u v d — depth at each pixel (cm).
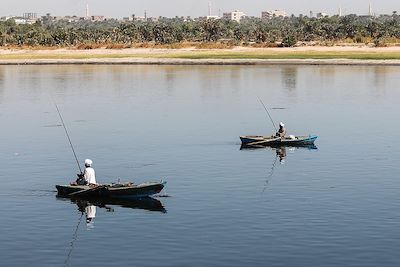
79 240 3719
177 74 15038
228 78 13925
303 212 4150
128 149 6362
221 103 9925
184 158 5906
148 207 4334
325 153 6047
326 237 3678
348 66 16775
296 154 6019
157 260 3397
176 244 3622
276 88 11938
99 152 6238
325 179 5031
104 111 9162
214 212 4188
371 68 16062
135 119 8394
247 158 5869
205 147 6419
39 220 4094
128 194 4528
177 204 4391
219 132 7319
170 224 3959
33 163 5762
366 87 11862
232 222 3972
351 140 6706
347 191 4653
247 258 3400
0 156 6078
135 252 3519
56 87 12462
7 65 18500
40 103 10138
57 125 7969
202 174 5262
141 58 19262
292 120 8162
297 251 3481
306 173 5244
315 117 8381
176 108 9412
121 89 12044
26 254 3516
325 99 10262
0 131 7538
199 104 9831
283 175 5184
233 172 5312
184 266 3312
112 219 4088
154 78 14112
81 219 4097
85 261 3409
